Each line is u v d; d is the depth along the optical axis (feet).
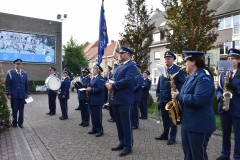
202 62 13.37
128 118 20.27
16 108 29.76
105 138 25.13
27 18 91.56
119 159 19.06
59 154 20.06
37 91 88.02
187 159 13.83
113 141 24.04
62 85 35.63
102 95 26.03
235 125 18.24
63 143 23.21
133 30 50.52
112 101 20.70
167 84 23.38
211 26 39.34
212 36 39.68
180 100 13.32
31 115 39.09
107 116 38.24
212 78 13.01
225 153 19.30
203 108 12.94
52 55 96.73
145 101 36.96
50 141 23.84
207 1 39.09
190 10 38.96
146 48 51.03
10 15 88.28
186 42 38.91
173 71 23.12
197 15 38.91
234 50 18.34
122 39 51.49
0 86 27.30
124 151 20.07
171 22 41.06
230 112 18.26
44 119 35.68
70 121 34.22
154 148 21.97
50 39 96.22
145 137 25.79
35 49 93.30
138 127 30.37
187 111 13.32
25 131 27.96
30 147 21.91
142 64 50.42
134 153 20.52
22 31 90.48
